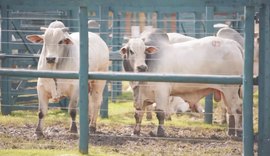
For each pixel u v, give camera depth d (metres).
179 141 11.80
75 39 12.96
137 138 12.04
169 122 14.85
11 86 17.05
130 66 12.99
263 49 9.07
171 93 13.14
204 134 13.07
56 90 12.21
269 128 9.13
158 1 9.41
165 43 13.20
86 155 9.88
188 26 25.75
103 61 14.03
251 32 9.05
